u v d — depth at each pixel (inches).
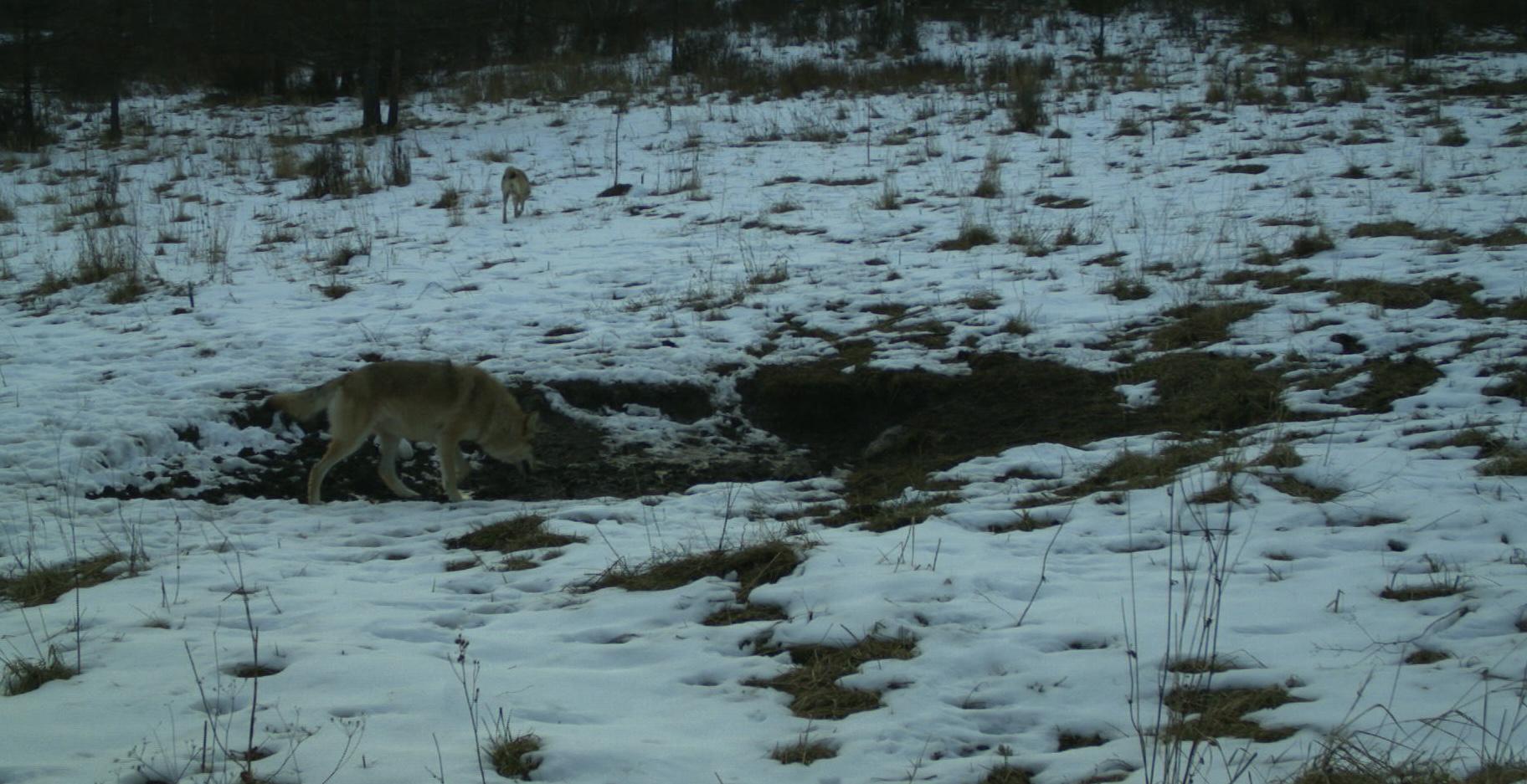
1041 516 236.2
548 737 140.4
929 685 157.2
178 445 311.6
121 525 256.8
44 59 948.0
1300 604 179.0
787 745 141.2
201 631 185.5
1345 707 141.7
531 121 912.9
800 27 1180.5
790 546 217.8
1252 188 571.5
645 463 320.5
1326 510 221.9
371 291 477.1
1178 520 224.8
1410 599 178.9
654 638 180.9
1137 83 872.9
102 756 137.5
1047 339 370.3
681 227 573.9
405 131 906.7
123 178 767.7
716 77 1005.2
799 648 175.3
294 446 323.9
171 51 1179.3
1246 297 393.7
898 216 564.1
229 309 454.0
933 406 340.2
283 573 221.8
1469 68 884.6
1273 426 282.8
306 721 147.1
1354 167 592.1
